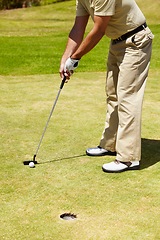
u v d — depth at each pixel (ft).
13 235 10.46
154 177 13.71
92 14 13.67
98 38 13.51
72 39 14.71
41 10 86.28
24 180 13.42
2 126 18.21
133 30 13.53
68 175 13.79
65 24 66.80
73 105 21.27
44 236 10.43
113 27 13.67
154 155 15.49
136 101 13.93
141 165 14.65
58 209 11.71
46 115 19.67
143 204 12.00
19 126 18.22
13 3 96.27
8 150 15.74
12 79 27.58
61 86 14.57
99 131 17.69
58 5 92.38
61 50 40.16
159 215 11.43
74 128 18.01
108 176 13.75
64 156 15.28
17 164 14.57
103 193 12.62
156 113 20.10
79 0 14.14
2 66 32.32
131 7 13.37
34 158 14.61
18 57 36.19
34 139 16.79
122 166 14.07
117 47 13.91
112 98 14.94
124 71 13.79
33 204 11.98
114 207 11.84
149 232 10.62
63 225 10.92
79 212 11.57
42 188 12.91
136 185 13.14
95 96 23.03
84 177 13.65
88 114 19.86
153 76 28.09
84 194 12.55
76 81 26.73
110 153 15.51
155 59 34.09
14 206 11.86
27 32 56.59
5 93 23.59
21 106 21.07
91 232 10.61
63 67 14.42
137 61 13.67
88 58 35.29
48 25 65.62
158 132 17.74
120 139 14.12
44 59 35.45
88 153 15.35
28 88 24.80
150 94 23.52
